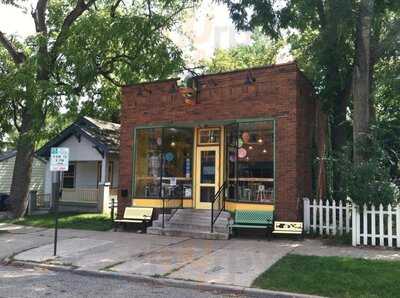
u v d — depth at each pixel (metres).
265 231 14.77
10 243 14.62
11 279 9.96
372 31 16.53
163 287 9.40
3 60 24.86
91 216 21.00
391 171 15.96
